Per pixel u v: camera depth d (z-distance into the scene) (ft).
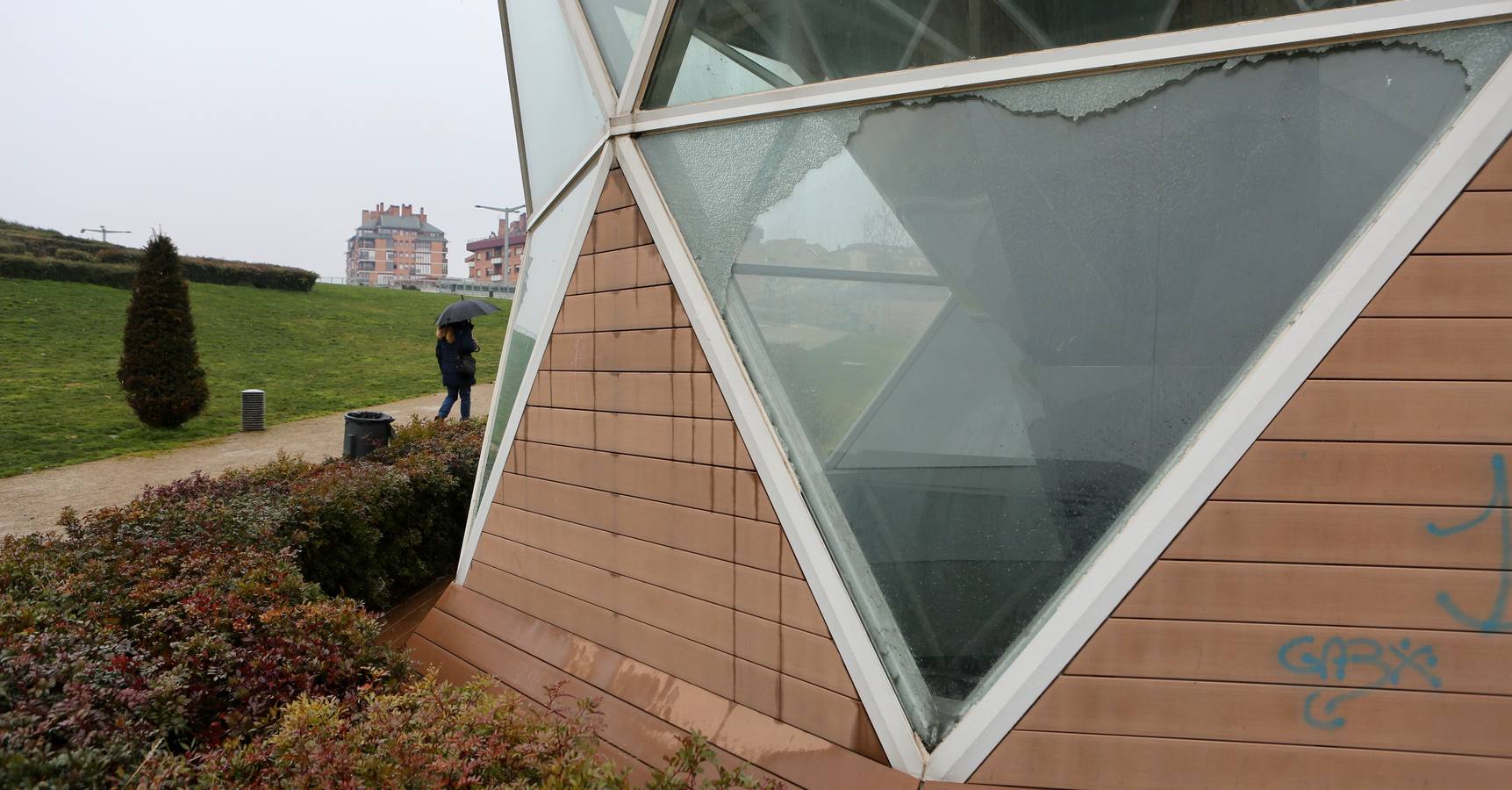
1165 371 9.14
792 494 10.98
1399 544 8.25
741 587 11.60
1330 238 8.51
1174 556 8.79
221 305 102.37
